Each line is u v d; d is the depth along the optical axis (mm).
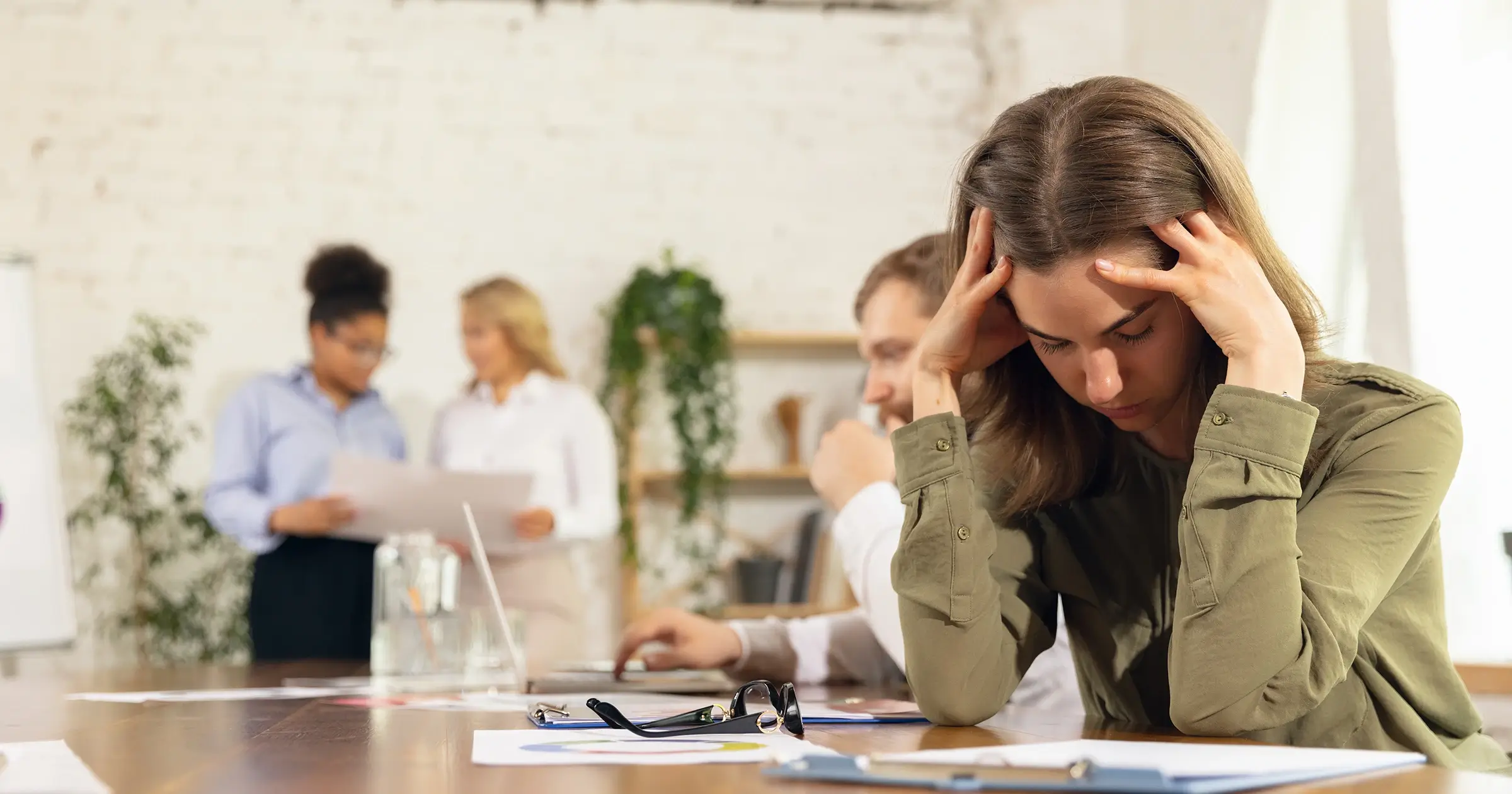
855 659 1609
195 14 4441
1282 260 993
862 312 1754
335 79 4492
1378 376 1020
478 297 3445
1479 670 2117
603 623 4438
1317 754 697
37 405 3031
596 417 3488
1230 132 3127
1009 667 1055
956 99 4824
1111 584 1134
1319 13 2848
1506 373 2322
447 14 4566
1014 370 1151
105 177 4355
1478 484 2322
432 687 1602
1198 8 3342
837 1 4797
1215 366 1015
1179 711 893
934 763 667
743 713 925
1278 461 897
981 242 1053
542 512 2932
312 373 3539
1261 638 875
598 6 4656
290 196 4430
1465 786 616
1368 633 1002
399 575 1657
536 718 979
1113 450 1145
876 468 1472
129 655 4188
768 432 4609
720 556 4531
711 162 4676
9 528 2938
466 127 4543
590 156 4602
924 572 1035
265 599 3260
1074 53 4176
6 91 4336
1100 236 947
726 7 4730
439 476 2688
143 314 4324
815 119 4750
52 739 939
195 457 4293
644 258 4602
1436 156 2434
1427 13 2451
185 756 806
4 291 3033
